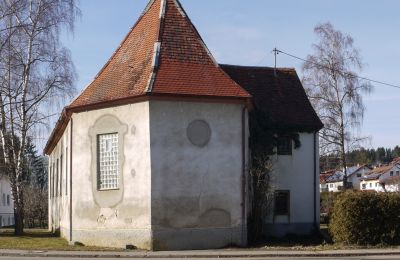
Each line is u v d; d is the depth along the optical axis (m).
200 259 21.33
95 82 28.05
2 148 35.88
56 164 38.97
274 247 25.16
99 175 26.67
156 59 26.03
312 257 21.88
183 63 26.42
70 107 27.56
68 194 28.86
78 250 24.34
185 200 24.95
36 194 59.88
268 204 28.94
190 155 25.23
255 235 27.89
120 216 25.50
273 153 31.19
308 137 32.59
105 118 26.47
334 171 48.19
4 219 77.31
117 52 28.86
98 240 26.23
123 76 26.89
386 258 21.19
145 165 24.77
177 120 25.20
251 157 29.02
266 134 30.23
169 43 26.97
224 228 25.42
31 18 35.19
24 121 35.50
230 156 25.89
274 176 30.70
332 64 45.81
